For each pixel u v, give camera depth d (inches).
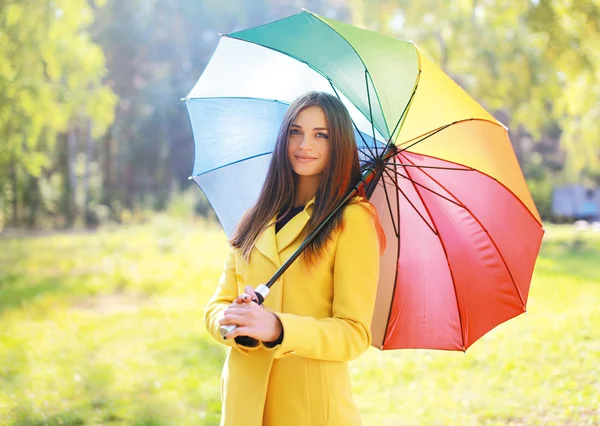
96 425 204.1
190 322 377.4
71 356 294.8
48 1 446.3
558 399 214.7
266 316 82.6
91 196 1187.3
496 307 106.8
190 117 122.3
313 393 90.1
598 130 700.0
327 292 92.7
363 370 269.4
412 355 290.2
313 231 92.2
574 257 652.1
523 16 367.9
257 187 118.1
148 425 204.8
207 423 207.5
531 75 798.5
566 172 1225.4
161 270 581.9
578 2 341.4
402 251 109.9
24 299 457.4
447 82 98.7
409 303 111.2
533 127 874.8
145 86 1526.8
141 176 1533.0
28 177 942.4
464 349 110.0
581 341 290.0
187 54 1577.3
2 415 207.9
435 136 99.2
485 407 214.2
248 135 118.6
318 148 95.8
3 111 446.9
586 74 404.8
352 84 97.3
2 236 931.3
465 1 450.3
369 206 95.5
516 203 101.1
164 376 263.6
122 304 443.5
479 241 105.4
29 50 439.2
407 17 768.3
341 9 1408.7
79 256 700.7
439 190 105.3
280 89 115.9
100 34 1397.6
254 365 91.2
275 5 1520.7
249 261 96.3
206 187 123.0
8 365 275.0
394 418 211.2
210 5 1519.4
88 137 1208.8
